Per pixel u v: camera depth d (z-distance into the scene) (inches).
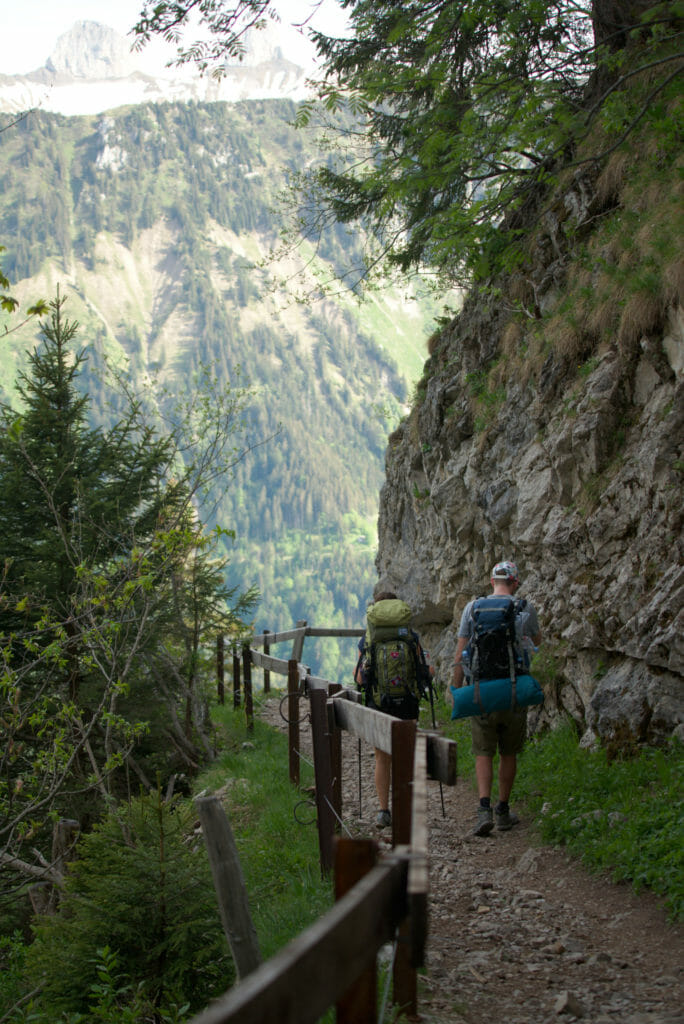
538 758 317.7
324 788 224.7
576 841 239.1
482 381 508.7
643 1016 142.4
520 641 267.0
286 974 56.6
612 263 399.9
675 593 281.4
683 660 269.3
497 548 449.4
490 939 185.0
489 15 397.1
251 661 502.3
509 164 486.6
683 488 301.3
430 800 319.6
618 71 467.5
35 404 484.1
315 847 244.4
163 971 168.4
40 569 444.8
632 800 244.8
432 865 241.8
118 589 342.3
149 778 457.7
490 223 445.4
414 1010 139.4
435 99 477.7
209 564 486.3
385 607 267.3
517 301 496.1
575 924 194.1
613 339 373.4
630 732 282.8
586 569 342.6
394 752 153.5
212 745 482.6
